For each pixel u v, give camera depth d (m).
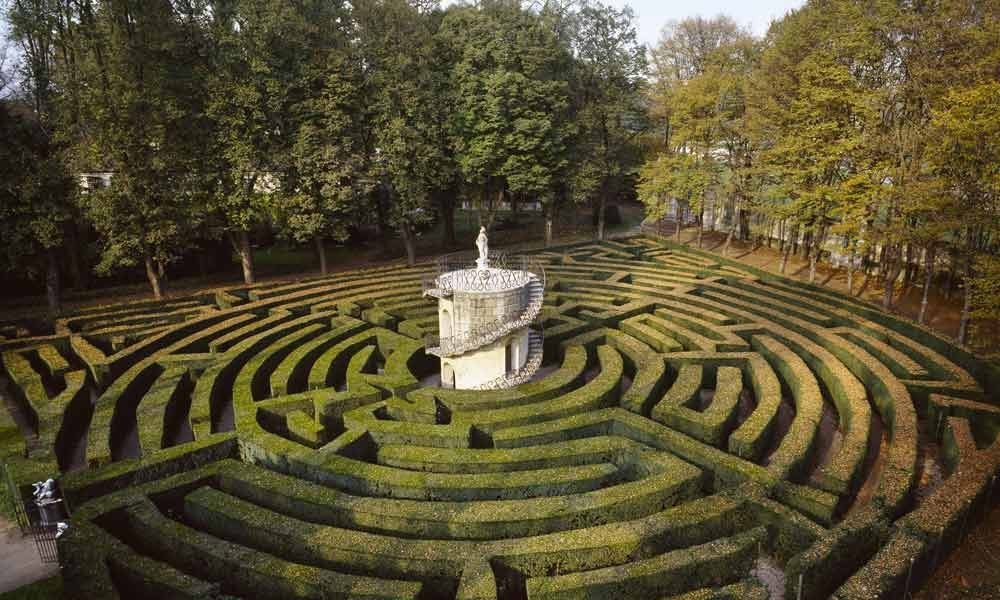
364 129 50.88
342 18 50.56
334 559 17.22
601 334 35.66
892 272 39.78
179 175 43.09
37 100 44.59
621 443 22.78
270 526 18.03
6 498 22.05
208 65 45.25
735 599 14.64
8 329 37.31
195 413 25.77
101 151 39.72
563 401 26.52
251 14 42.69
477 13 54.97
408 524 18.39
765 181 55.00
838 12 41.84
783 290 44.72
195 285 51.84
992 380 28.67
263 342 34.56
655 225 77.88
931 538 16.44
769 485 20.03
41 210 38.44
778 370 31.86
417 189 51.34
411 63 49.88
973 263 35.00
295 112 46.28
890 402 26.20
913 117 37.72
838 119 42.84
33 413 28.28
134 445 27.03
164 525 18.20
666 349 33.06
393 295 42.72
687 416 24.73
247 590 16.62
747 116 52.28
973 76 33.16
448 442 23.52
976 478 19.05
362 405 26.94
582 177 58.62
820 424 26.47
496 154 53.34
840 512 20.69
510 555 16.55
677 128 65.50
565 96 56.28
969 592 16.28
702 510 18.23
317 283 46.81
